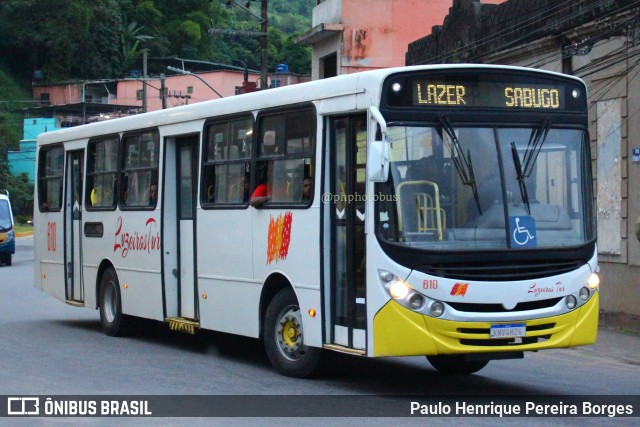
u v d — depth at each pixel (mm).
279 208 10586
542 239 9195
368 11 29688
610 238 16281
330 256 9820
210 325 12031
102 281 14984
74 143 15922
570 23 16922
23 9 70312
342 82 9578
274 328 10781
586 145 9742
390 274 8836
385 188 8922
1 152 66875
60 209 16328
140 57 69188
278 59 65312
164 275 13047
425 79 9117
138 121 13898
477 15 20781
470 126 9188
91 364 11695
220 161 11883
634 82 15539
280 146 10688
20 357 12273
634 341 14539
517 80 9453
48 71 69375
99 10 69938
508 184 9172
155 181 13344
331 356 10688
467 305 8844
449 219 8953
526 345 9023
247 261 11219
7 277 27938
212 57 72312
